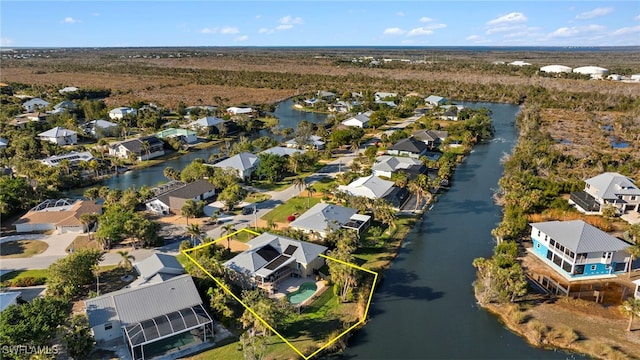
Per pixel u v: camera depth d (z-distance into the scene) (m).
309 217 78.56
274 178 107.56
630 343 51.84
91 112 177.62
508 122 185.62
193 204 84.31
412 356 50.53
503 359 50.06
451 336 53.94
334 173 114.31
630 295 61.31
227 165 109.69
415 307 59.59
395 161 113.62
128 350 49.56
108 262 68.94
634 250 64.25
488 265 62.94
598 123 172.38
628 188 89.19
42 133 142.50
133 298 52.50
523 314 57.41
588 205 87.94
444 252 74.88
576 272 65.31
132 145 127.94
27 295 59.94
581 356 50.53
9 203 85.25
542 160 113.75
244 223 83.12
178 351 49.31
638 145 141.75
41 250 72.94
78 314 53.81
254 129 167.75
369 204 85.75
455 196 100.50
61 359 47.72
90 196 91.38
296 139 136.88
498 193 101.25
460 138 148.75
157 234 75.81
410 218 87.25
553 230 69.00
